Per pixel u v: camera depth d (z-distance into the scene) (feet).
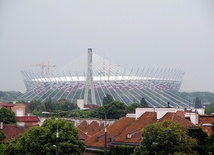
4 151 525.34
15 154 539.29
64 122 549.54
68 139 540.93
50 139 541.34
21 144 542.57
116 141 567.59
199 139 481.05
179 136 463.01
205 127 539.29
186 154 449.06
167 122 499.92
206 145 471.21
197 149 468.75
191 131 483.51
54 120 554.05
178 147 461.37
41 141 538.88
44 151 536.01
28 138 540.93
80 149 546.67
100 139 605.31
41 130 542.98
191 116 570.87
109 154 571.69
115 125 611.88
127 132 564.30
